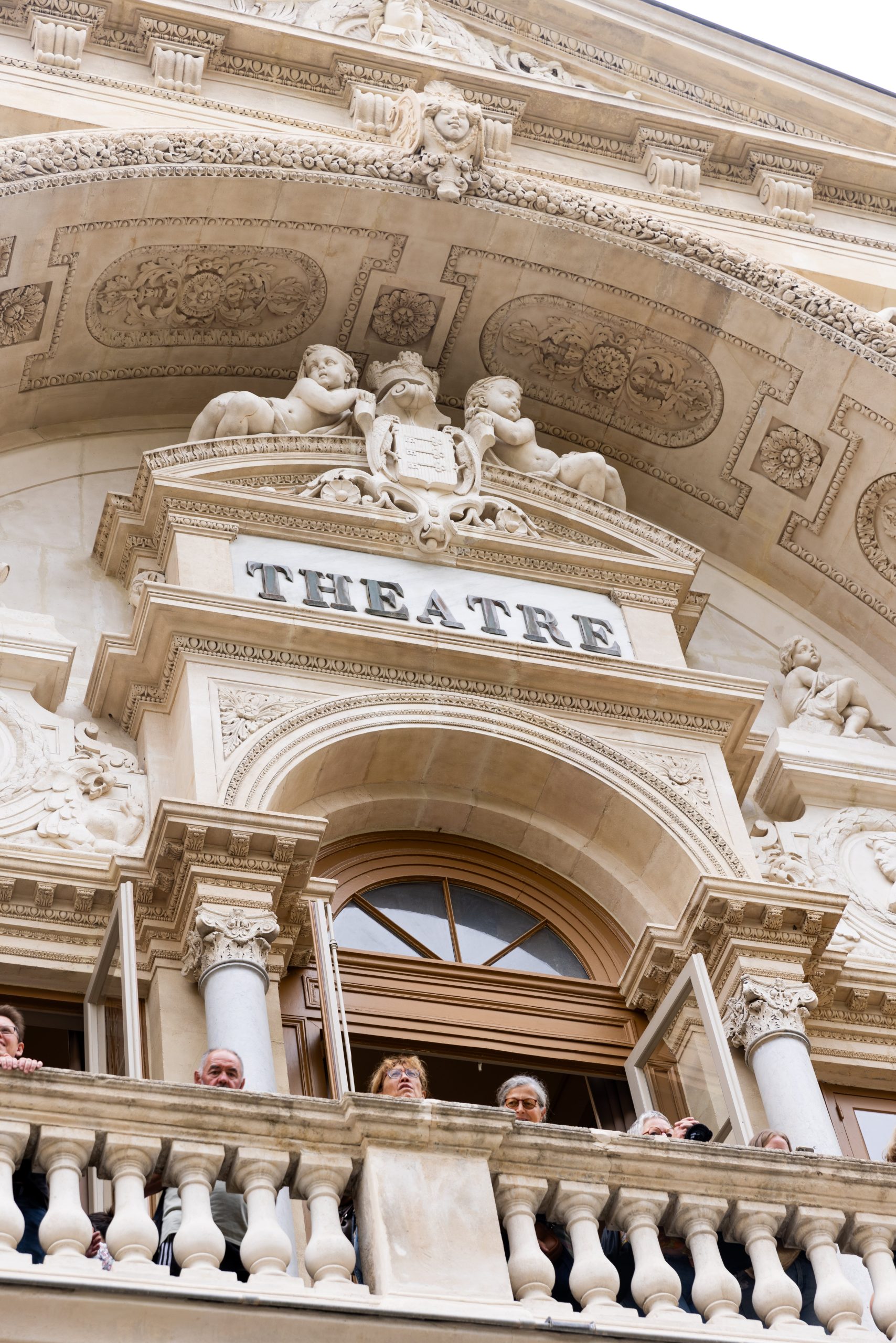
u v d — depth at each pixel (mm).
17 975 12664
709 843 14289
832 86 19109
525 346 17578
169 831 12570
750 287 17219
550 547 15812
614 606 15844
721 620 17547
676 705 15125
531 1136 9336
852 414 17312
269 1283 8539
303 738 13758
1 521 15422
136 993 11516
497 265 17109
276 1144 9008
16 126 15992
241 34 17062
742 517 17969
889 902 15156
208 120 16656
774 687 17094
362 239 16719
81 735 13938
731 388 17609
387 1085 10328
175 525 14828
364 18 18203
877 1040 14297
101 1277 8242
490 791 14625
